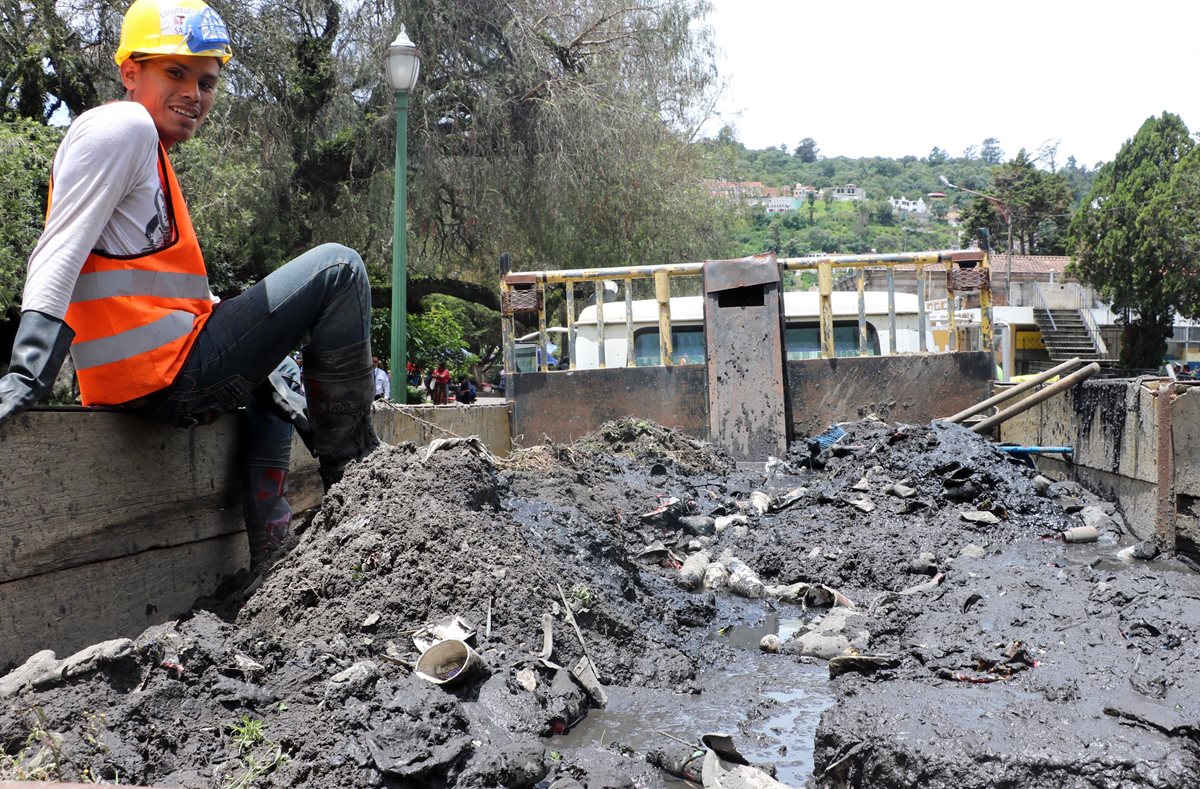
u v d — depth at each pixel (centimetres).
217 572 396
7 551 279
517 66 2259
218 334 346
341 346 383
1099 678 337
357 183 2244
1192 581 459
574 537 462
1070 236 4762
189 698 276
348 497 385
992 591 468
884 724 286
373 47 2103
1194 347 5581
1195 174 4356
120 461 331
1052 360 5019
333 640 321
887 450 780
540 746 282
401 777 260
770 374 933
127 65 343
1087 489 759
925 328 972
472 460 425
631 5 2455
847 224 17600
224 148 1809
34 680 262
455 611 350
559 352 2000
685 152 2764
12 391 274
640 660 386
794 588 530
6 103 1622
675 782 287
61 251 295
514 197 2319
